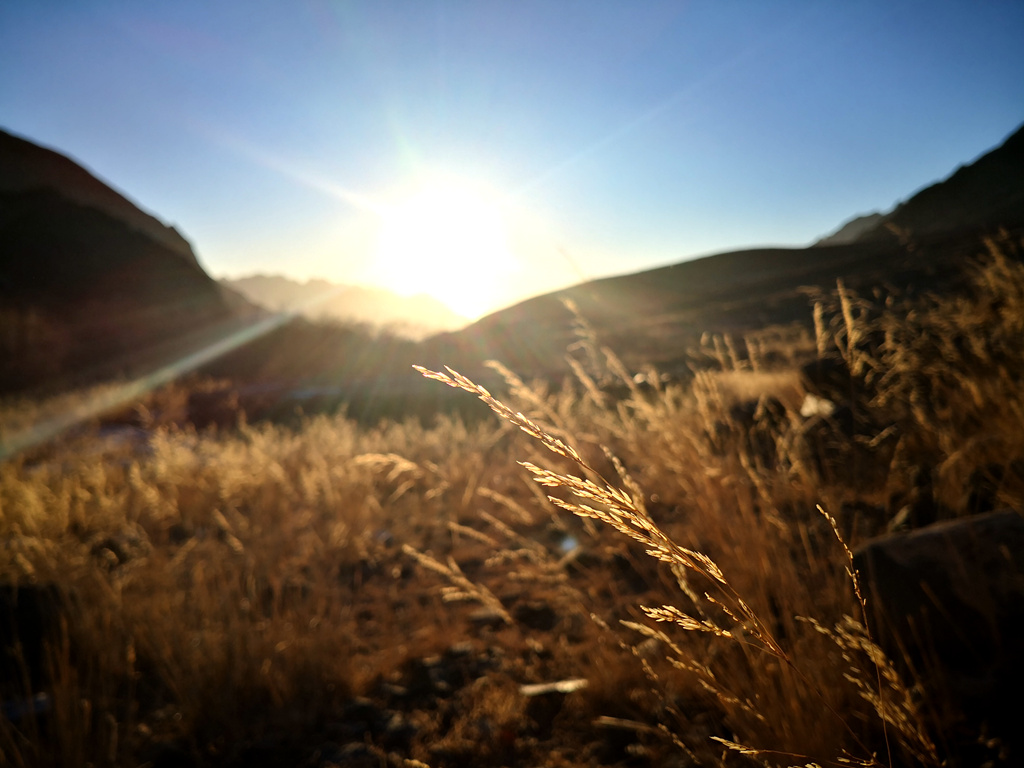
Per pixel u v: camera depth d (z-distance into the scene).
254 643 2.95
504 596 3.66
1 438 12.46
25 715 2.42
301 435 9.57
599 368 3.57
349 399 15.87
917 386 3.40
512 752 2.26
